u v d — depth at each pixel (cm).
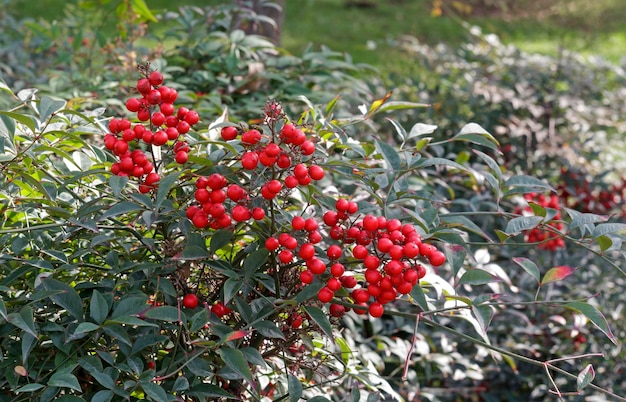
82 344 53
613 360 100
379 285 52
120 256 60
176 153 55
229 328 53
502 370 98
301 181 52
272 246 52
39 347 54
